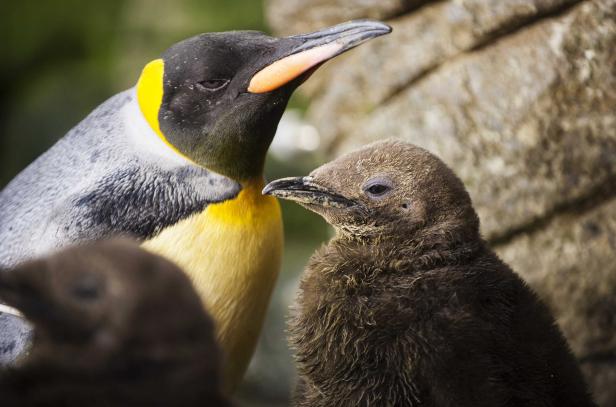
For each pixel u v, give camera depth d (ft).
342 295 27.73
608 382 38.99
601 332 38.73
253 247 32.12
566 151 37.35
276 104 31.30
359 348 26.78
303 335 28.14
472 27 38.75
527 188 38.32
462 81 39.19
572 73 36.58
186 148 31.68
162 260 16.57
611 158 36.88
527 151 37.91
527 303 27.76
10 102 89.25
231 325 32.14
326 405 27.45
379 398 26.45
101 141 33.06
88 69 86.84
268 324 55.77
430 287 27.12
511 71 37.86
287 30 46.55
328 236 70.64
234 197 31.81
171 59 31.91
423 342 26.03
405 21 41.57
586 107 36.73
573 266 38.34
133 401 15.74
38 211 32.27
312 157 67.72
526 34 37.73
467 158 39.45
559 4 36.52
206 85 31.30
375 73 42.75
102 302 15.99
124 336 15.74
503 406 25.59
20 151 85.15
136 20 86.02
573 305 38.78
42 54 89.25
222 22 82.94
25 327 29.30
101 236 30.81
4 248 32.14
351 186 29.01
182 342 15.85
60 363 15.93
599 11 35.94
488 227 39.37
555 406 26.63
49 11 88.74
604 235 37.81
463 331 26.04
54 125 84.84
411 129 41.22
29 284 16.35
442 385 25.71
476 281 27.32
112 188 31.60
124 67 85.20
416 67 41.09
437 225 28.27
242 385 53.06
